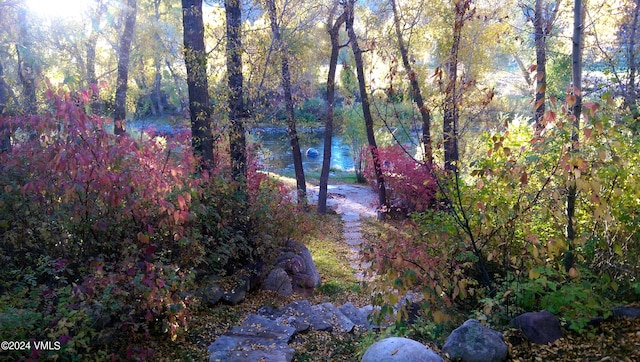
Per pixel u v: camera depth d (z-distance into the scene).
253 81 9.66
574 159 4.25
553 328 4.47
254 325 5.66
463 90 5.96
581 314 4.58
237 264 7.36
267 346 5.05
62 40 13.04
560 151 4.58
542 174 5.01
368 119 15.38
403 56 11.08
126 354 4.37
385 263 4.76
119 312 4.53
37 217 4.80
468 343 4.18
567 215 4.91
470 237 5.33
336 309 6.58
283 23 11.55
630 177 4.93
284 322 5.83
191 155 6.58
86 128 4.55
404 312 4.62
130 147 4.84
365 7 14.18
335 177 26.64
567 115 4.57
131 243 4.96
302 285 7.85
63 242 4.86
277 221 7.83
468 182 7.14
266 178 8.51
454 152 7.24
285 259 8.02
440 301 5.09
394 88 6.59
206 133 7.92
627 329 4.42
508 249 5.40
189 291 5.87
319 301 7.61
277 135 30.86
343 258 11.12
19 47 10.26
